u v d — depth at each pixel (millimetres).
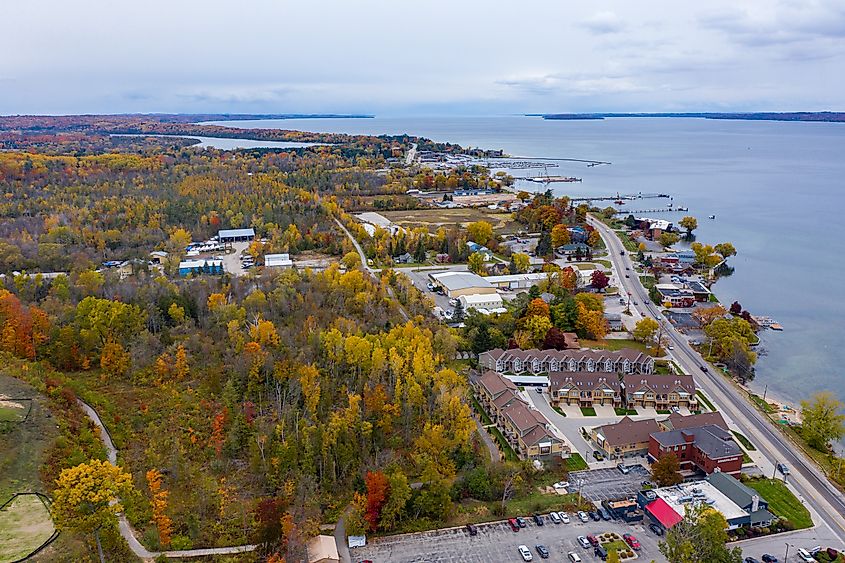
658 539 85938
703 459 103875
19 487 77688
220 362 124375
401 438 106938
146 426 104562
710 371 146375
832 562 81812
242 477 94938
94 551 71062
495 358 141250
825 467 107000
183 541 78875
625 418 113375
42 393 101000
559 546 84250
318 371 119312
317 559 77000
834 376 148375
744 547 85188
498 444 112688
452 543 84625
